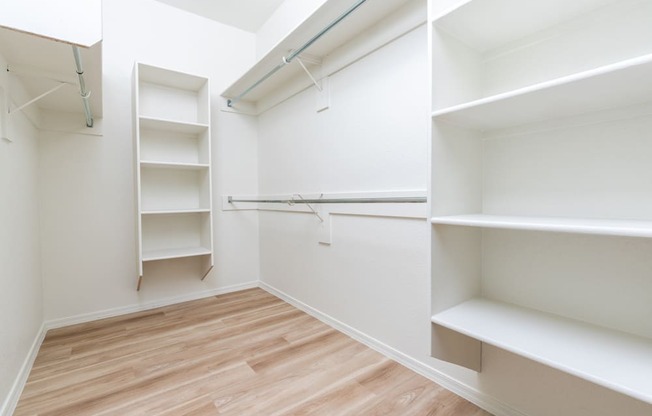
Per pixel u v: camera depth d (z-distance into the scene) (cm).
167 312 247
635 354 84
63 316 222
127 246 246
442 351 115
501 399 128
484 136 130
